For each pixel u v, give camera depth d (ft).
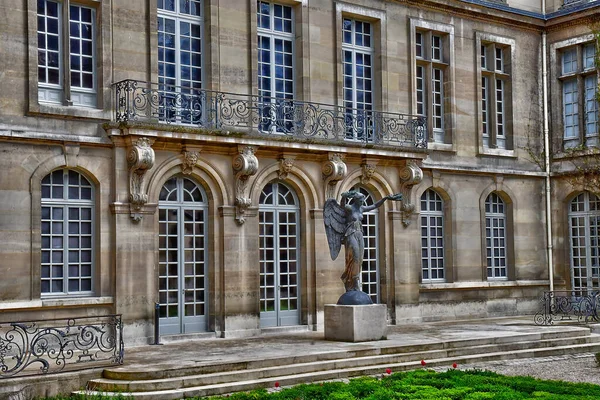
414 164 65.51
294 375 42.01
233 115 57.26
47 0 50.88
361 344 48.85
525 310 75.46
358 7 65.46
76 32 52.24
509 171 74.74
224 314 55.57
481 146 73.05
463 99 72.38
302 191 60.44
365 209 53.42
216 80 57.00
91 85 52.54
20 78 48.88
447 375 39.06
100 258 51.19
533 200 77.15
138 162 51.13
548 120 78.18
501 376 39.19
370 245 64.85
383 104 66.49
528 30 77.97
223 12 57.72
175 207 55.01
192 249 55.67
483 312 72.18
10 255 47.83
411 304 65.82
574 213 76.84
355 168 62.90
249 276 56.95
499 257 75.36
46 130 49.67
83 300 49.78
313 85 62.34
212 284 55.88
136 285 51.98
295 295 60.49
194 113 55.98
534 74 78.28
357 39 66.64
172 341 53.31
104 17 52.49
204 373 40.50
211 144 55.16
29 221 48.65
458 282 70.49
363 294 51.96
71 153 50.29
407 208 65.67
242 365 41.81
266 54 61.00
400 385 35.83
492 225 75.10
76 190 51.29
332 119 62.69
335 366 44.21
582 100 76.07
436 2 70.13
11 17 48.75
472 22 73.72
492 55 75.61
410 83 68.33
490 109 75.31
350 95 65.72
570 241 77.15
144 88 52.13
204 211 56.39
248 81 58.70
